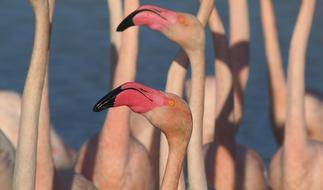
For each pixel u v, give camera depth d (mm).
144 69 19281
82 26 21547
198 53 8703
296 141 11547
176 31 8562
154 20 8422
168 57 19719
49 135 9891
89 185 10328
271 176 11852
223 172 11438
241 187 11523
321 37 20469
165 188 7828
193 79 8766
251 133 16625
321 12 21594
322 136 14438
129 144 11211
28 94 7844
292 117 11500
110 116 11039
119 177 11086
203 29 8656
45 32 7824
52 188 9922
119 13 11633
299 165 11555
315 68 19312
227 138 11469
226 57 11445
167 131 7762
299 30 11273
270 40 13609
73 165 12883
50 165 9898
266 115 17219
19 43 20422
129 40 10641
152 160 11953
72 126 16844
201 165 8820
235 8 12664
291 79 11414
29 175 7871
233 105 11516
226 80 11445
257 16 21844
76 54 20094
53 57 19906
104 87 18562
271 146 16109
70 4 22734
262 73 19094
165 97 7711
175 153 7816
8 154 9898
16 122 13047
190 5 22109
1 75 18906
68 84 18531
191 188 8805
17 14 21891
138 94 7617
